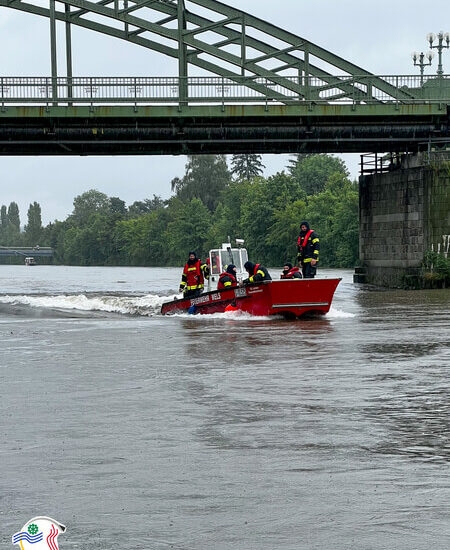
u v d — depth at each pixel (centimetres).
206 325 2350
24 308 3347
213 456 830
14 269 15962
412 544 596
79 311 3170
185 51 5462
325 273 9250
